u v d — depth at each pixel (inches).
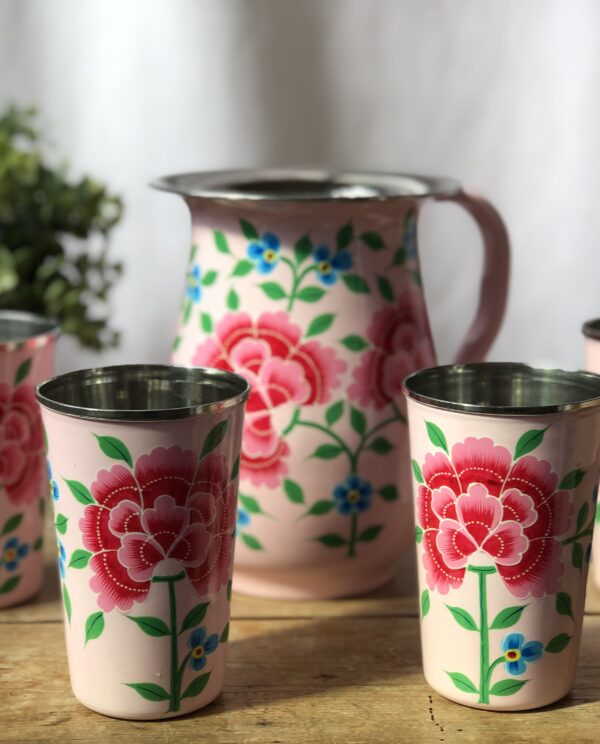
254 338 23.3
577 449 18.8
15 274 34.4
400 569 26.7
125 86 44.2
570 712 19.8
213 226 23.8
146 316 46.8
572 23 43.2
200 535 18.8
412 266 24.6
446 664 19.9
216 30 43.4
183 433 18.2
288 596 24.9
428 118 44.1
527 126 44.3
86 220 36.0
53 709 19.9
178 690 19.3
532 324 46.6
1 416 23.1
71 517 18.9
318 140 44.3
